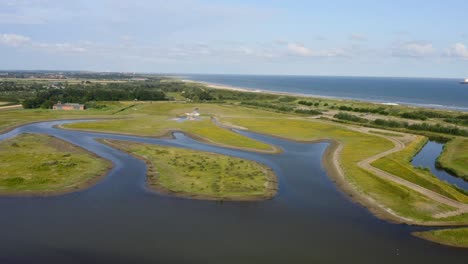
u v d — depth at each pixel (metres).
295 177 72.62
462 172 78.44
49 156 82.31
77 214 52.75
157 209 55.03
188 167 75.81
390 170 76.94
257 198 60.34
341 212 55.59
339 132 121.88
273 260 41.78
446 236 47.84
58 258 41.16
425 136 122.75
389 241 46.88
